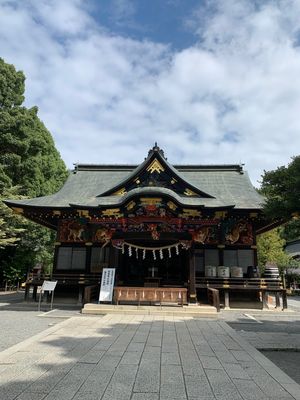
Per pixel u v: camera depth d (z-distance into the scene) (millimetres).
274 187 10664
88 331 10000
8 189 25109
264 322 13578
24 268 30391
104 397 4844
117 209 16453
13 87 30703
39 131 32469
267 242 28062
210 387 5359
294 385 5531
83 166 25547
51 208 19156
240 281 17891
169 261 20969
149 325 11406
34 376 5730
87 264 19938
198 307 14961
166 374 5965
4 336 9742
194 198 18406
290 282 33625
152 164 18359
